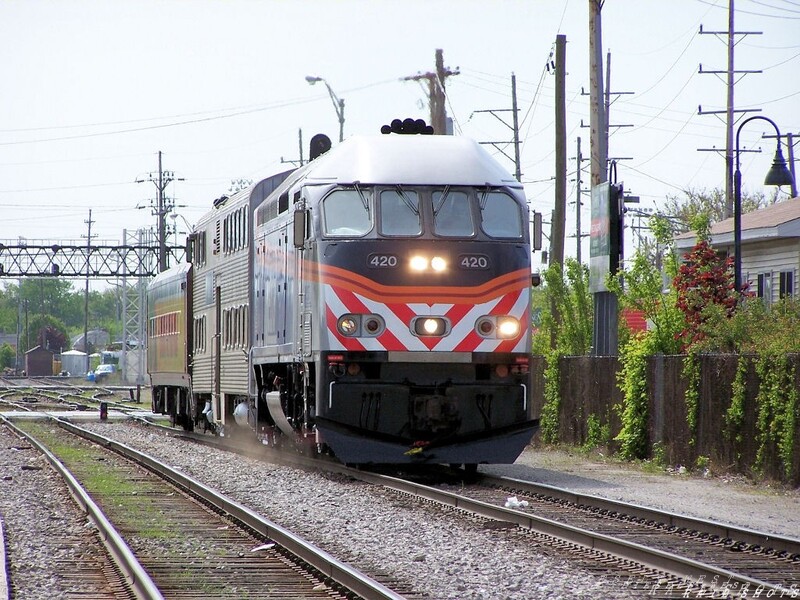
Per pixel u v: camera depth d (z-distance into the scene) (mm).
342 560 39875
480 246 65562
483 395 64938
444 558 39844
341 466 71062
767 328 72438
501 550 41250
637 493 61719
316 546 42531
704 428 72562
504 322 65188
